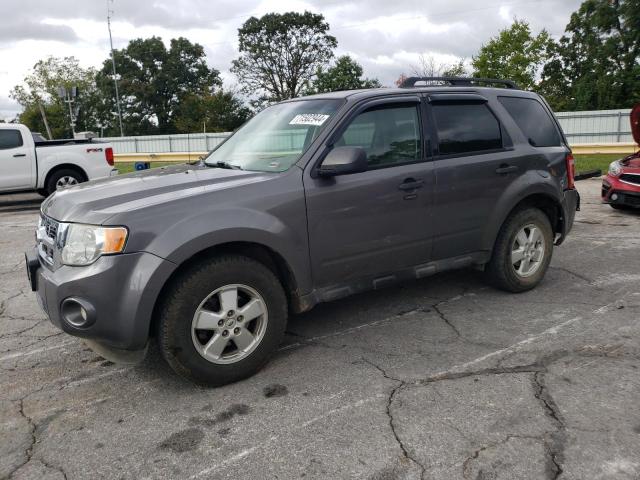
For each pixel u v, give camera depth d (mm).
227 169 3902
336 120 3783
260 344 3447
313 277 3650
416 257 4148
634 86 46125
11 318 4773
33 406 3232
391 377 3402
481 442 2678
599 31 49375
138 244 3006
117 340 3047
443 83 4797
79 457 2707
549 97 52781
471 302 4727
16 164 11375
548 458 2535
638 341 3805
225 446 2744
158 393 3338
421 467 2504
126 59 67375
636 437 2676
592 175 8805
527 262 4867
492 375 3377
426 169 4082
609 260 5988
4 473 2602
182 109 60625
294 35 67438
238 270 3299
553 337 3930
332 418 2953
